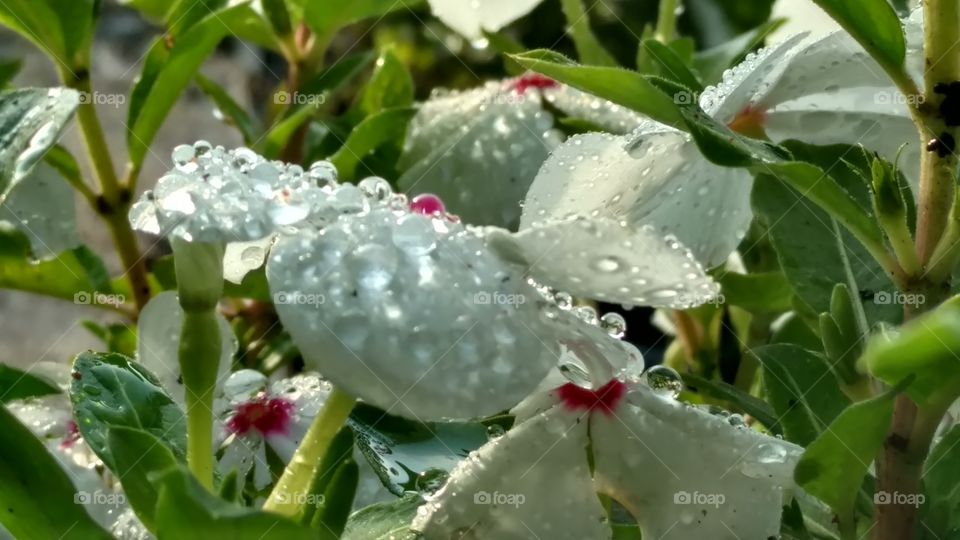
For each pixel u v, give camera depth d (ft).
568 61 0.67
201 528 0.56
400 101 0.99
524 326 0.59
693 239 0.71
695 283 0.58
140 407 0.67
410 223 0.59
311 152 0.97
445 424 0.72
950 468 0.70
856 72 0.71
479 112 0.87
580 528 0.63
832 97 0.72
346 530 0.65
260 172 0.60
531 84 0.88
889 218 0.65
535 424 0.63
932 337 0.59
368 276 0.58
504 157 0.87
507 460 0.63
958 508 0.69
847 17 0.65
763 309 0.86
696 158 0.70
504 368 0.58
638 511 0.64
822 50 0.70
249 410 0.73
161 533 0.56
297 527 0.56
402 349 0.58
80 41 0.86
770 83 0.70
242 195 0.59
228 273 0.65
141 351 0.74
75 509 0.61
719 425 0.63
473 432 0.72
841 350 0.66
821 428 0.71
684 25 1.16
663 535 0.64
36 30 0.86
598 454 0.63
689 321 0.91
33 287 0.89
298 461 0.62
